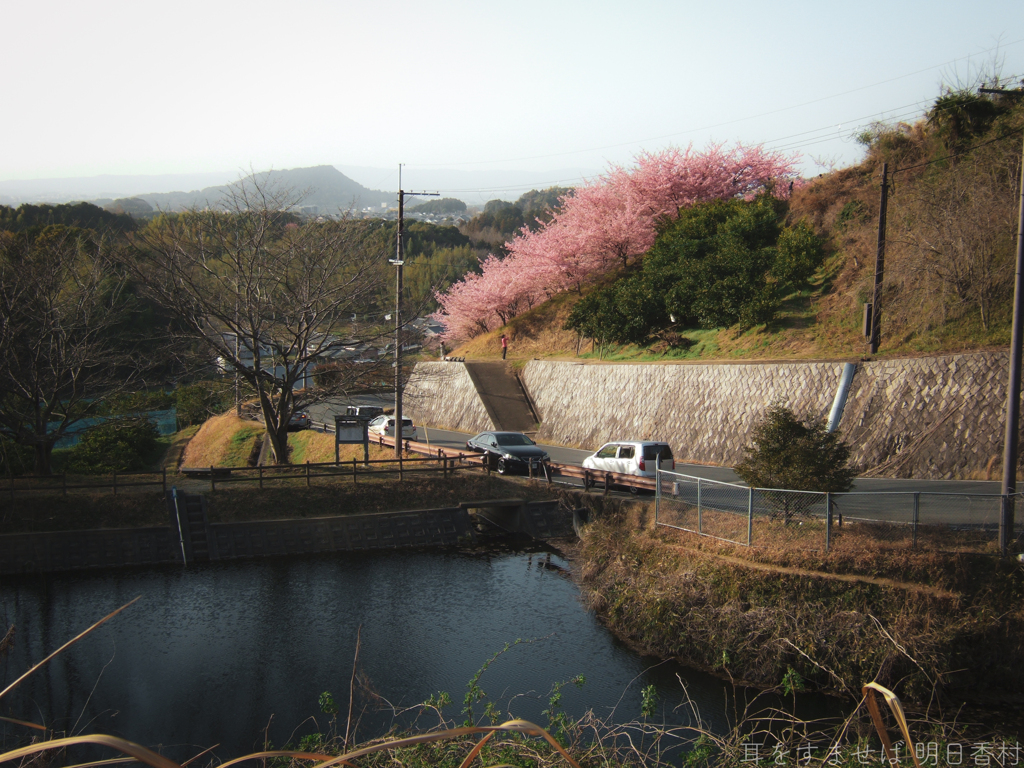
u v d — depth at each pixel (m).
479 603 16.89
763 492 14.65
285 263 25.14
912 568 12.64
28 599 17.47
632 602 15.09
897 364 24.53
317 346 26.17
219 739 11.24
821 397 25.92
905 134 37.03
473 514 24.98
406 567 19.64
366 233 28.95
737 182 48.38
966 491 18.91
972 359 22.73
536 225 146.50
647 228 47.53
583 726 8.56
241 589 18.03
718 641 13.12
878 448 23.36
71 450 38.94
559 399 38.59
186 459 39.53
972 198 26.27
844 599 12.59
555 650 14.13
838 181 39.62
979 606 11.98
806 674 12.05
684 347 35.28
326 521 21.48
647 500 20.14
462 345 57.38
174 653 14.45
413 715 11.66
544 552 20.83
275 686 12.99
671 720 11.12
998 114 31.80
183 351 26.05
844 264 34.06
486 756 6.99
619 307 38.78
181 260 24.17
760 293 32.94
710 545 15.11
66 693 12.86
